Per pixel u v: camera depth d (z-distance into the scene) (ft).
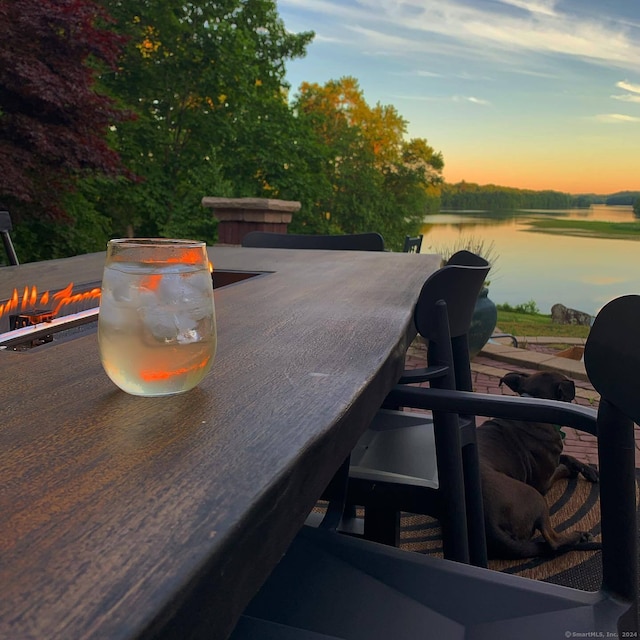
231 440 1.83
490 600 2.82
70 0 25.71
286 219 20.57
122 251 2.15
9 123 24.56
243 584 1.38
